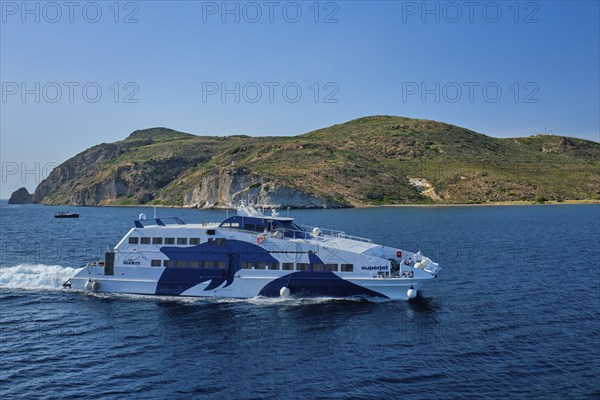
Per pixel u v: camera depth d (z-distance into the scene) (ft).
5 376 88.53
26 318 120.47
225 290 133.59
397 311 125.18
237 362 94.68
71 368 92.12
